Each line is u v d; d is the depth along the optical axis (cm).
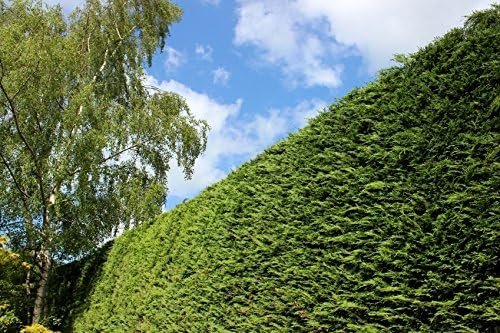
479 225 340
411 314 375
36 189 1165
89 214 1269
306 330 466
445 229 363
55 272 1234
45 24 1208
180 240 747
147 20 1677
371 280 404
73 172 1189
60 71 1181
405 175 411
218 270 621
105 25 1550
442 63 409
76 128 1213
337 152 488
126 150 1499
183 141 1569
